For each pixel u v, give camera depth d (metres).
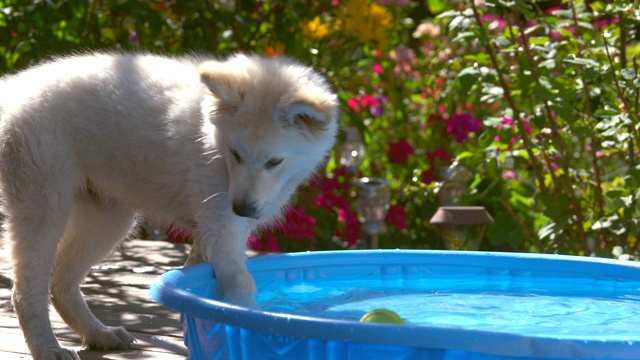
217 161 2.25
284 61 2.37
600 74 2.91
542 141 2.99
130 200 2.36
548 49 2.89
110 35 3.69
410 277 2.44
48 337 2.22
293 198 2.86
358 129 3.79
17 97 2.28
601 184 3.05
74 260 2.37
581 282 2.38
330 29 3.89
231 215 2.25
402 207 3.50
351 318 2.10
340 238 3.62
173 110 2.28
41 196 2.24
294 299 2.26
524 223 3.28
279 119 2.20
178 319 2.54
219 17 3.52
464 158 3.33
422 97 4.17
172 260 3.19
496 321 2.09
